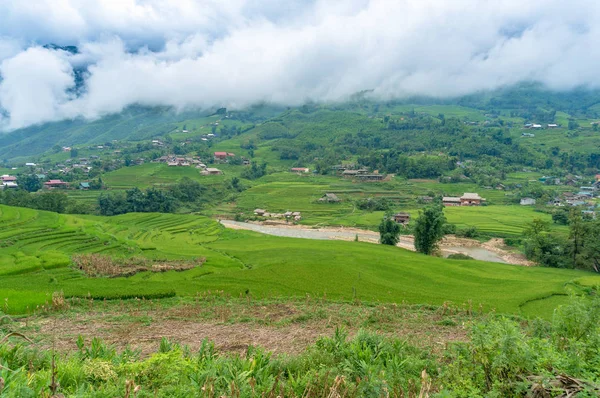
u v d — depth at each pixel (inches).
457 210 4635.8
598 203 4771.2
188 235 3376.0
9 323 932.6
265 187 5989.2
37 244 2311.8
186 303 1318.9
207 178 6309.1
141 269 1859.0
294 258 2313.0
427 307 1333.7
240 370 507.5
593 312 493.7
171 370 493.4
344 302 1378.0
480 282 1849.2
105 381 460.8
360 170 6619.1
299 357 616.4
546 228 3129.9
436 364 619.8
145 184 5846.5
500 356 388.8
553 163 6806.1
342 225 4284.0
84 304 1268.5
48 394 352.2
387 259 2281.0
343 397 397.4
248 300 1343.5
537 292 1620.3
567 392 334.3
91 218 3868.1
